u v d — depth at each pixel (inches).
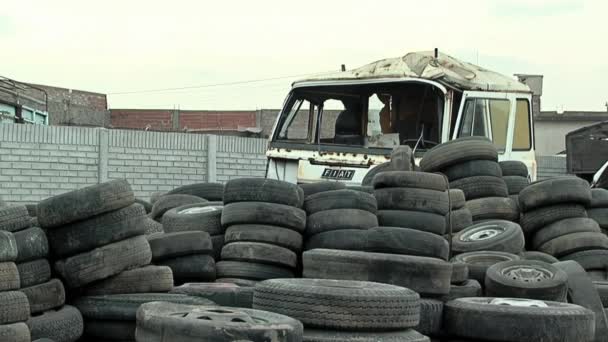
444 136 509.7
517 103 538.3
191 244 323.6
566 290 322.7
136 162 981.8
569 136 977.5
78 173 948.0
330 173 525.3
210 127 2085.4
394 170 436.5
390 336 238.7
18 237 257.3
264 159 1051.3
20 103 1187.3
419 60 536.1
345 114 546.9
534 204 426.9
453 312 288.7
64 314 257.4
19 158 915.4
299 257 348.5
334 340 232.1
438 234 369.4
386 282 279.9
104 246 274.4
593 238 415.2
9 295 233.1
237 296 291.1
